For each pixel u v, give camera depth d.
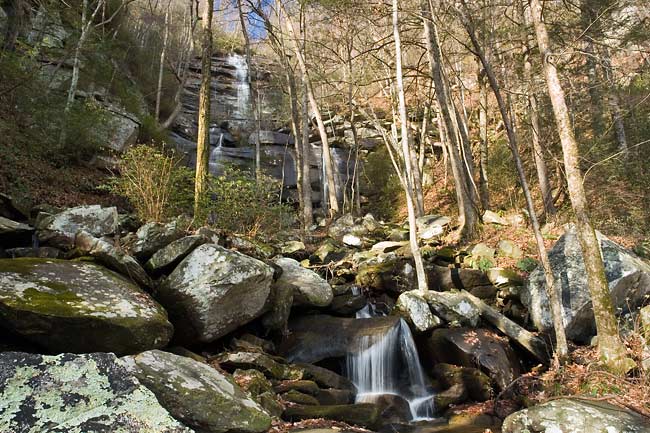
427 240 11.43
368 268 8.95
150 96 20.25
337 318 7.33
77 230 6.69
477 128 20.09
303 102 16.41
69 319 4.00
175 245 6.09
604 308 5.97
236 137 22.02
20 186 8.87
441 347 7.07
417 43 12.91
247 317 6.07
